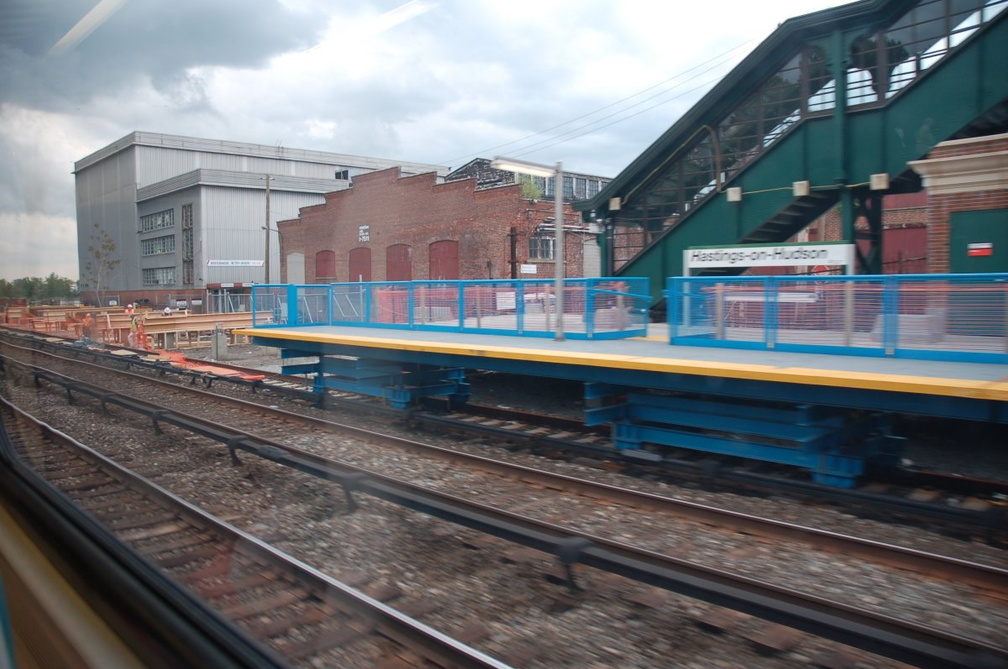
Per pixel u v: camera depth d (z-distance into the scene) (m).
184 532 5.37
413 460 8.01
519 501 6.63
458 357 9.45
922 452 7.51
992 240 7.98
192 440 8.69
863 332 7.27
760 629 3.93
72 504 4.11
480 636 3.92
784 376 6.36
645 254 14.37
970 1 8.95
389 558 4.99
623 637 3.95
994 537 5.45
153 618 2.85
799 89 11.66
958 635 3.70
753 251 11.99
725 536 5.66
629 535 5.73
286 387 12.91
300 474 6.95
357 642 3.70
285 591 4.25
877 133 10.37
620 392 8.40
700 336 8.68
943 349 6.72
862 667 3.55
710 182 13.41
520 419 10.23
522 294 10.45
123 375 13.60
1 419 5.72
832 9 10.42
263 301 12.70
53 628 2.98
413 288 11.97
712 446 7.52
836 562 5.07
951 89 9.23
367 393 10.91
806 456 6.80
